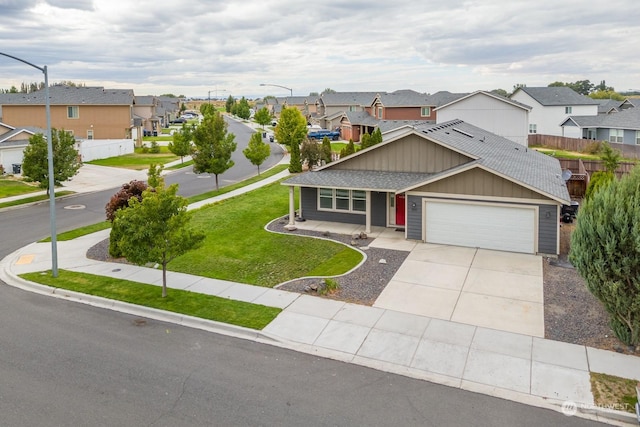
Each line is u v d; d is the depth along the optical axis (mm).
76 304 15148
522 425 8945
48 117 17297
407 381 10461
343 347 11945
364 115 73438
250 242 21875
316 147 44438
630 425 8961
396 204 23578
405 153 23797
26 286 16812
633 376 10367
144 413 9273
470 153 22406
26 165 32594
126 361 11383
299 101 127875
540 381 10320
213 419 9070
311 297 15016
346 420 9039
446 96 76812
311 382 10406
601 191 11641
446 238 20594
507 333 12469
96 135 66125
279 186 36938
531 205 18875
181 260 19359
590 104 65312
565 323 12945
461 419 9109
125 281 16859
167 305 14602
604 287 11102
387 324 13094
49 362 11336
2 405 9547
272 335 12578
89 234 24016
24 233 24453
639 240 10320
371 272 17203
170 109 124375
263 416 9164
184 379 10531
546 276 16609
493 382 10352
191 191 36750
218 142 35781
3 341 12492
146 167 50469
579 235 11570
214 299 15023
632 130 51094
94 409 9406
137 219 14664
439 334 12484
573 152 54469
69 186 38750
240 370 10938
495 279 16359
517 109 49125
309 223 25000
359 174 24250
